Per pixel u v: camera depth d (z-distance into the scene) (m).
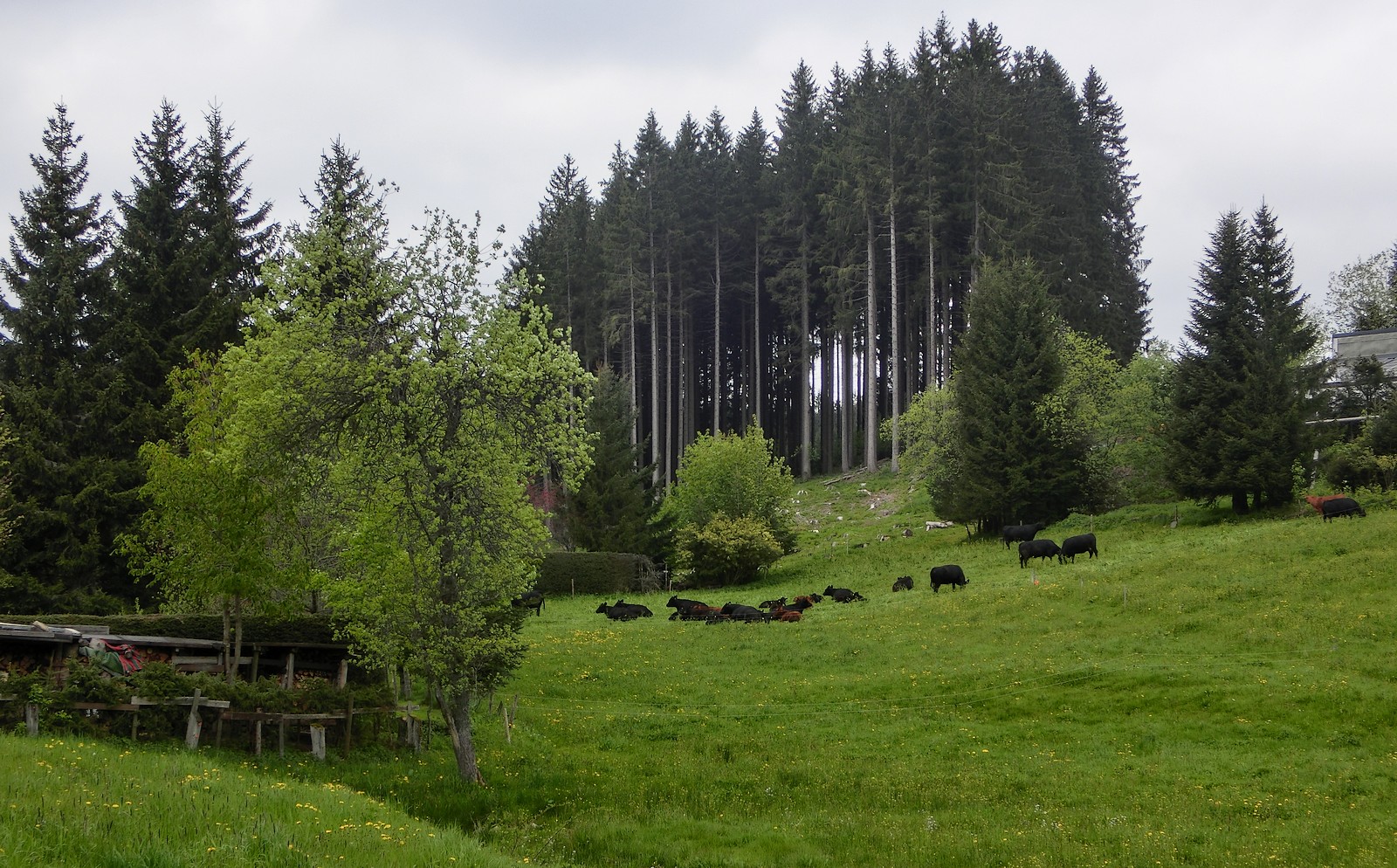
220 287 47.97
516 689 32.78
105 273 45.62
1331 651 29.38
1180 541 47.81
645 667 35.62
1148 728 25.81
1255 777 21.83
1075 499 62.53
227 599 25.81
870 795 21.81
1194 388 56.00
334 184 55.69
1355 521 42.22
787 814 20.56
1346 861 16.30
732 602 51.09
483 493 23.11
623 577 58.19
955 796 21.41
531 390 23.11
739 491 62.06
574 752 26.06
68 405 42.47
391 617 23.30
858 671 33.94
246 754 22.16
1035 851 17.48
